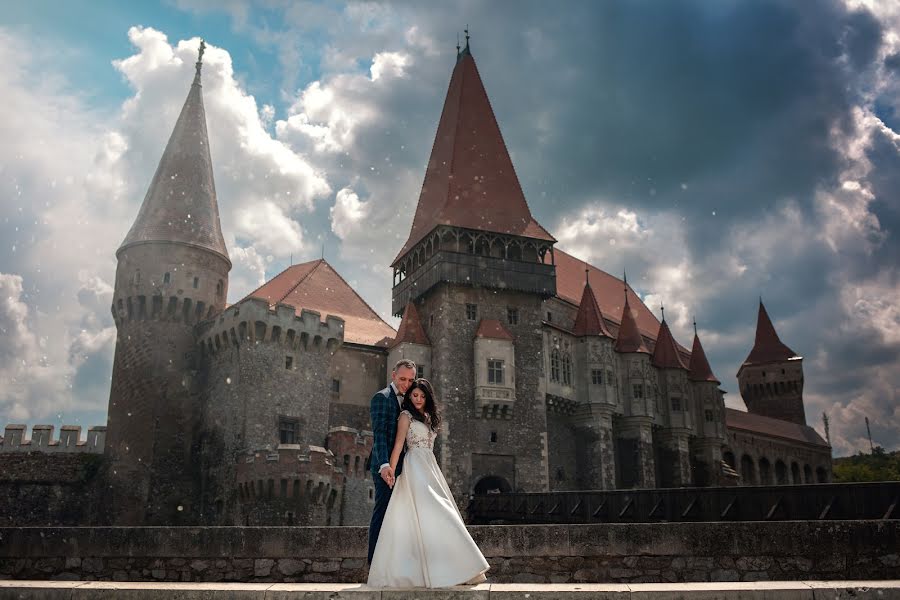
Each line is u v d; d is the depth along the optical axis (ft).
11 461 143.02
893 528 35.96
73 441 148.05
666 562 37.45
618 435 201.36
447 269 169.89
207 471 146.10
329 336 156.87
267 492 126.82
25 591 23.97
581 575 37.60
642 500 102.12
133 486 144.15
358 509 136.98
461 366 166.50
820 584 22.11
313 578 36.68
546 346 182.50
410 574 21.31
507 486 162.30
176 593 22.85
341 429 138.82
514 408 168.55
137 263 156.04
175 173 165.89
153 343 153.58
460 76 200.44
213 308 161.58
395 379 24.64
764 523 37.24
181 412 152.66
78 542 38.09
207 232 164.45
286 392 147.54
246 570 37.14
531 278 177.88
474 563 21.49
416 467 22.72
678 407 217.97
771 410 328.49
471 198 181.78
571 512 117.08
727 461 255.91
